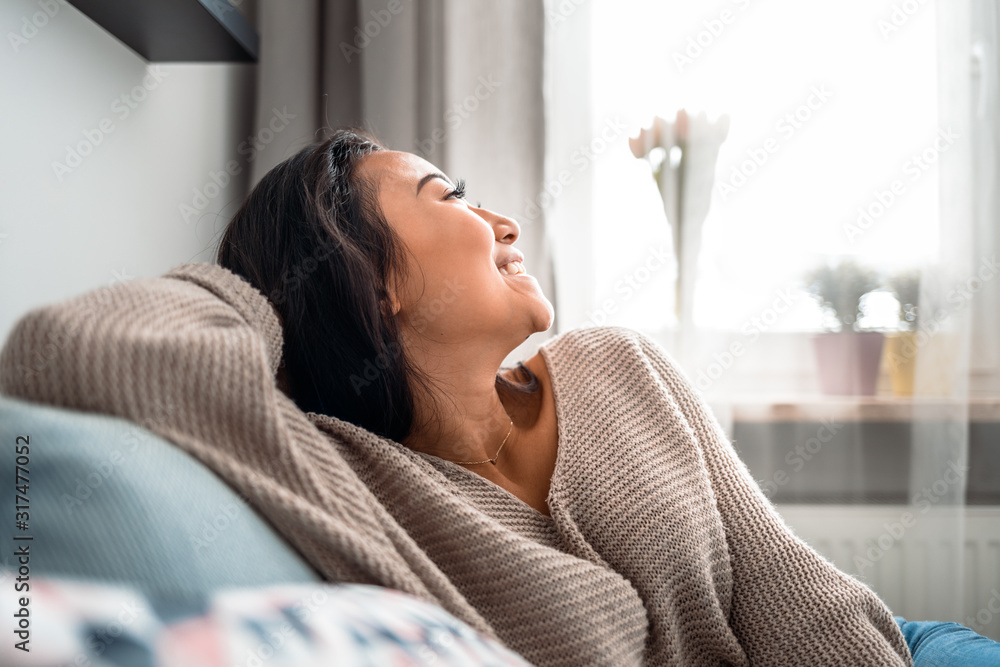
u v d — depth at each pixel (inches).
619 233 60.0
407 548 21.4
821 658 27.6
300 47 58.8
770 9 60.0
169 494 15.4
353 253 28.2
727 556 29.2
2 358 18.3
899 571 58.9
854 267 59.6
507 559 24.0
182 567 14.2
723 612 29.0
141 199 44.3
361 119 59.1
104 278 40.3
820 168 59.7
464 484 27.7
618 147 60.4
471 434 29.8
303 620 11.3
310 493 19.4
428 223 29.1
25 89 33.4
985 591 59.5
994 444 60.3
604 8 60.8
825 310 59.7
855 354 59.5
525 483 30.2
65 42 36.3
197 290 22.8
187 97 50.5
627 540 27.2
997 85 58.7
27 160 33.6
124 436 16.2
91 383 17.5
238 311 23.6
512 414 32.4
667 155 59.4
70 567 12.9
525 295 30.0
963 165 58.5
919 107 59.4
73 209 37.2
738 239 59.4
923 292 58.8
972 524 59.9
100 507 13.9
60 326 18.0
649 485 28.2
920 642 32.6
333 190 29.6
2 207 31.9
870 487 61.3
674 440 30.4
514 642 23.6
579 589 24.1
